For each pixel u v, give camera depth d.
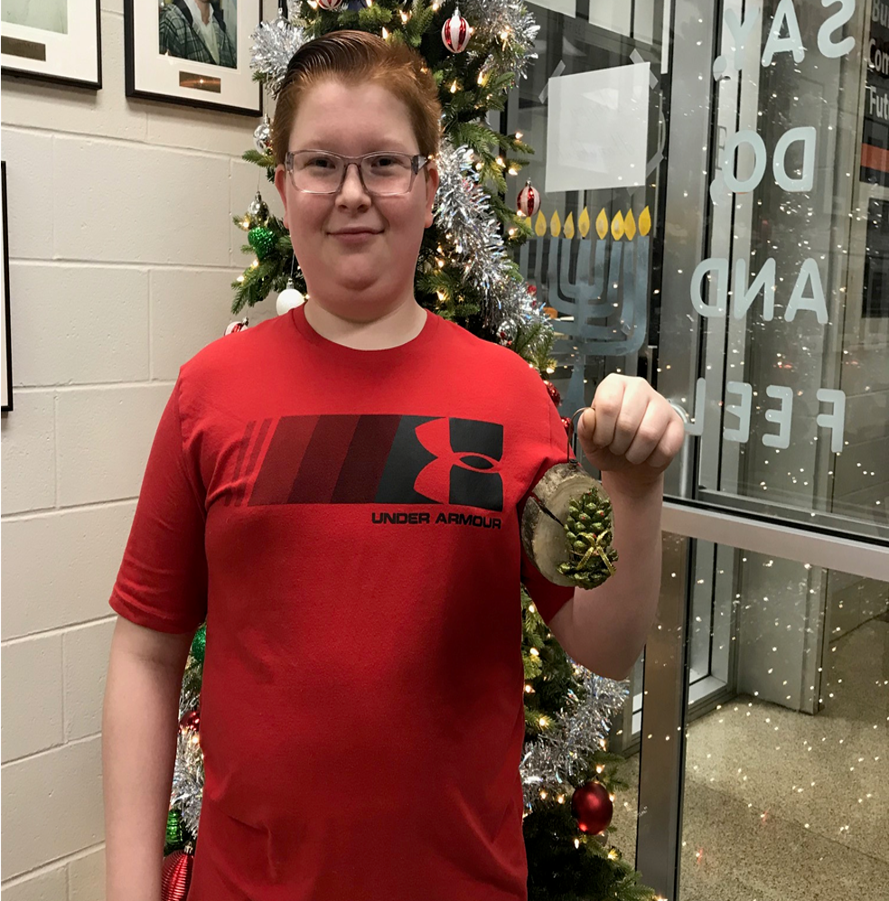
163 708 0.84
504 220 1.63
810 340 1.57
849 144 1.48
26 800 1.68
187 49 1.75
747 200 1.64
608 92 1.83
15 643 1.64
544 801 1.59
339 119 0.71
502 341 1.53
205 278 1.85
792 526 1.61
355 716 0.71
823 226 1.53
